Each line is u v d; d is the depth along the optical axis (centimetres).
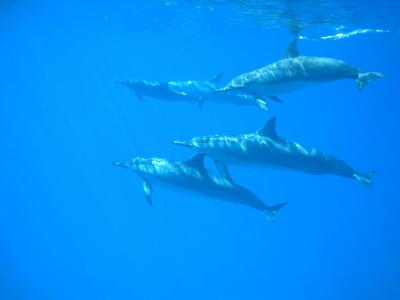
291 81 1051
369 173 1190
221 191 1175
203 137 1173
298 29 2722
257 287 3409
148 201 1254
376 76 991
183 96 1864
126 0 2502
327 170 1162
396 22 2425
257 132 1148
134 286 3453
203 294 3328
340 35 2962
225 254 3744
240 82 1105
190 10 2538
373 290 3469
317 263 3762
